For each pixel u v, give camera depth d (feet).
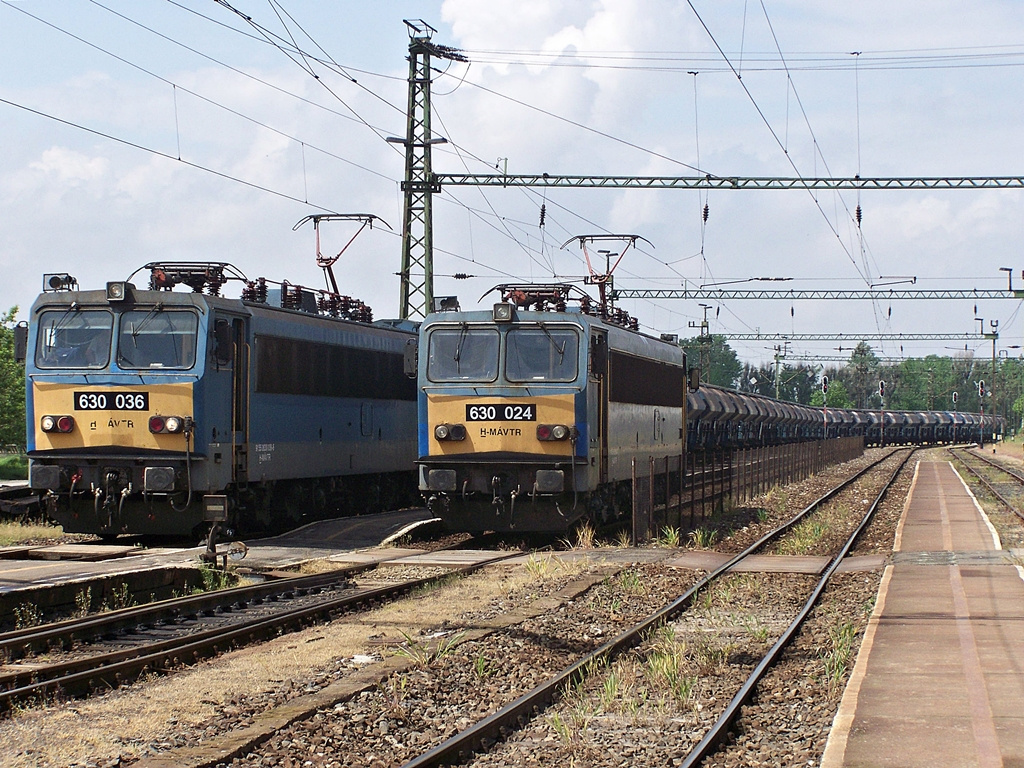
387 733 27.91
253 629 39.88
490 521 67.46
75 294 63.72
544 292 70.79
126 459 62.34
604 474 68.95
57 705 29.96
